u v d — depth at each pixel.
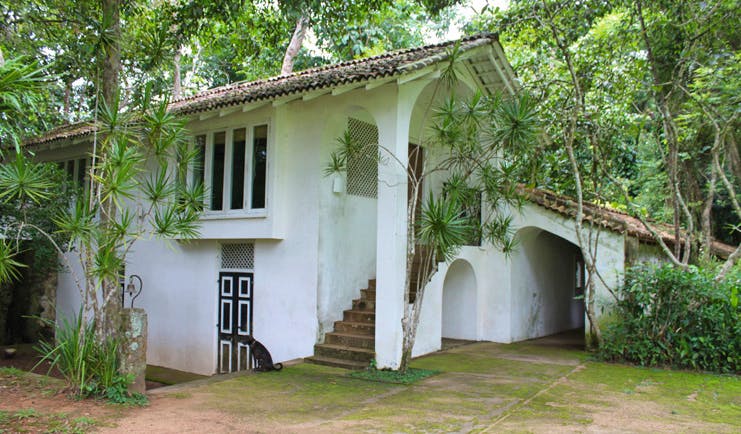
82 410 5.70
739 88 9.80
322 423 5.41
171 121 6.77
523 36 12.45
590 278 9.48
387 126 8.32
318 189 9.42
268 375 7.86
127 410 5.79
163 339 11.42
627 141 16.78
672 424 5.50
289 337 9.58
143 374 6.50
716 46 10.73
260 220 9.70
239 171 10.05
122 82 8.86
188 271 11.15
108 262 5.90
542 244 12.69
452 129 7.75
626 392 6.91
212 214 10.23
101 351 6.26
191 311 11.02
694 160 13.94
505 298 11.09
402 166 8.30
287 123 9.84
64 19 9.45
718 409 6.13
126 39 9.23
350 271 10.05
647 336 8.85
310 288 9.37
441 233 7.03
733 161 12.91
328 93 8.76
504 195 8.53
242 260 10.55
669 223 15.27
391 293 8.08
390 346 8.02
